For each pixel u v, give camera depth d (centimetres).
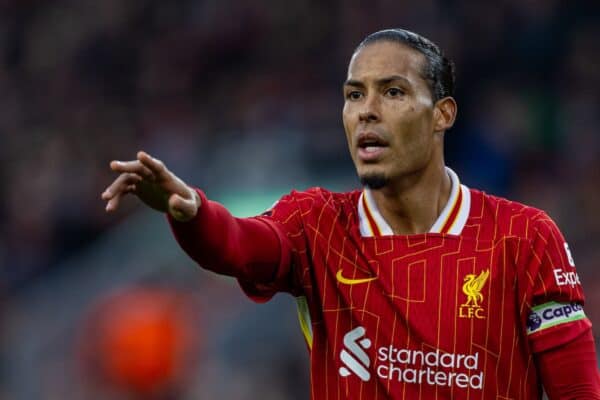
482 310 1218
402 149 1239
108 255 3766
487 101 4094
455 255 1236
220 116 4556
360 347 1231
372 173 1239
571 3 4247
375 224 1262
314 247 1262
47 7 5288
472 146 3894
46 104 5012
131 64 5009
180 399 3269
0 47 5266
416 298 1222
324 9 4641
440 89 1269
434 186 1271
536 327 1230
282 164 3806
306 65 4569
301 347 3188
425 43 1268
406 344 1218
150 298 3441
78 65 5078
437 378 1213
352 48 4456
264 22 4778
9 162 4681
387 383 1217
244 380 3189
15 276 4191
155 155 4500
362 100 1252
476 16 4300
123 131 4750
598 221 3541
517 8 4281
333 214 1275
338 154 3834
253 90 4556
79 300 3734
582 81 4116
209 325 3338
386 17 4412
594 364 1240
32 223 4372
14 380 3616
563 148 3956
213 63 4816
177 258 3591
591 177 3775
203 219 1147
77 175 4503
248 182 3809
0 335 3794
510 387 1229
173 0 5053
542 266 1233
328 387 1251
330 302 1248
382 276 1232
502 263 1230
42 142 4738
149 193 1114
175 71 4872
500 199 1285
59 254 4278
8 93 5122
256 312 3275
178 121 4694
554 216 3625
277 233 1245
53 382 3509
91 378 3434
